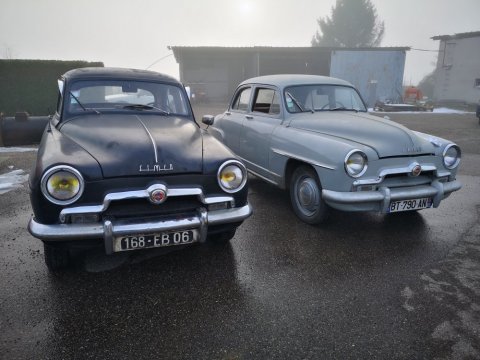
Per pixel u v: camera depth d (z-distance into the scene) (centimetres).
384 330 234
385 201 350
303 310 253
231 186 292
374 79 2495
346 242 361
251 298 266
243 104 545
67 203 250
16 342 218
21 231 375
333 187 353
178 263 315
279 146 432
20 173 602
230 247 346
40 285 277
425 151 373
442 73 2834
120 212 263
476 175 644
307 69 2786
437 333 231
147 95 397
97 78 385
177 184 277
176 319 242
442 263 321
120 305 255
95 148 279
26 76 1314
